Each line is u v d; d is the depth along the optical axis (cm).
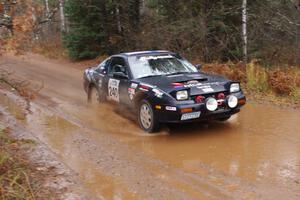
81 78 1602
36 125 877
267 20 1634
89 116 941
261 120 855
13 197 491
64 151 694
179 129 802
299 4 1602
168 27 1727
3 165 564
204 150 675
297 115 888
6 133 795
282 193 503
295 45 1602
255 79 1201
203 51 1675
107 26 2155
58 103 1101
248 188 520
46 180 563
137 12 2117
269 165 597
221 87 758
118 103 901
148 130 780
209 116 741
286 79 1141
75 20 2198
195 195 507
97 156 664
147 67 853
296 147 673
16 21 557
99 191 527
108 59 970
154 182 552
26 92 689
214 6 1655
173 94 724
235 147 684
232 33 1667
